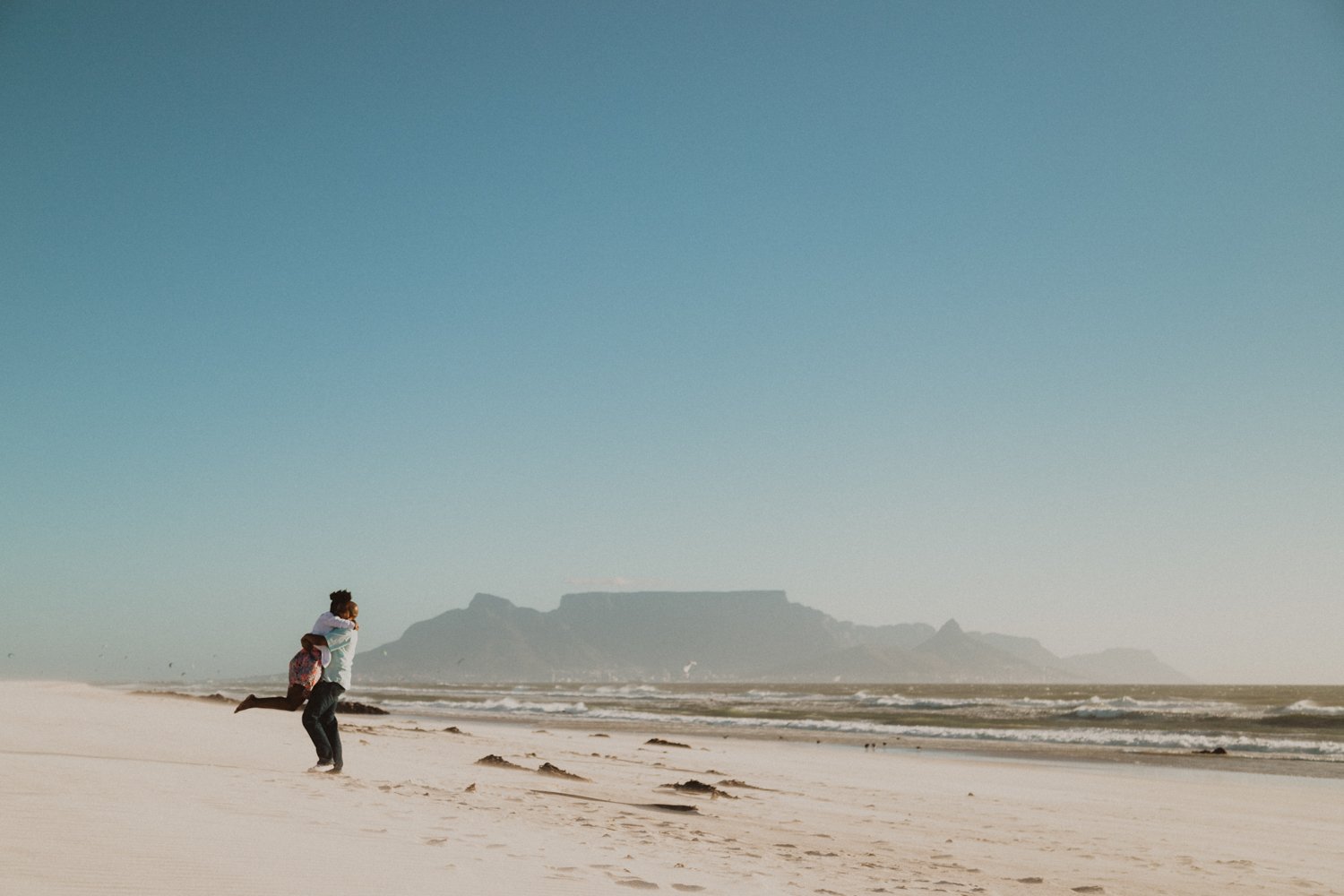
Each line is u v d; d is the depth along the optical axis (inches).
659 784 545.3
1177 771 903.1
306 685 366.9
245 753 468.1
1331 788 763.4
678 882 215.5
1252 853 436.1
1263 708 2281.0
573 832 279.7
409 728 994.7
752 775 697.0
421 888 167.5
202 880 154.1
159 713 764.0
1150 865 382.9
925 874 305.7
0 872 145.3
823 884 250.2
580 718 1879.9
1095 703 2768.2
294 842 198.5
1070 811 572.7
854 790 633.6
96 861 159.2
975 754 1083.3
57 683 1845.5
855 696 3998.5
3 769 274.7
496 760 559.8
